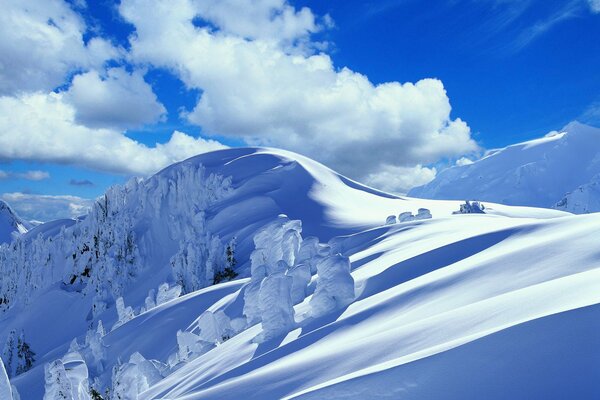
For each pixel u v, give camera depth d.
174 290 67.44
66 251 130.25
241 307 40.69
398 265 24.23
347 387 8.88
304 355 15.85
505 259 16.70
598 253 13.64
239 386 14.05
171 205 118.62
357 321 17.52
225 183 112.56
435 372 8.20
